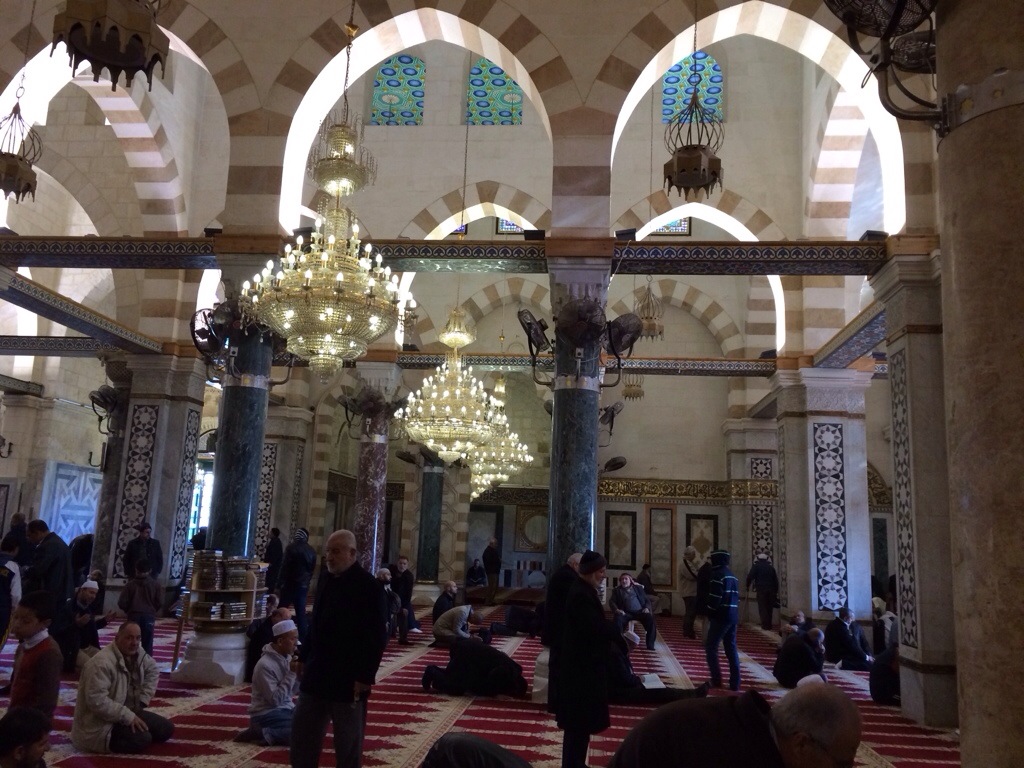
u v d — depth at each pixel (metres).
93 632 6.68
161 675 6.69
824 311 11.06
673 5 7.23
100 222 11.72
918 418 6.57
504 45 7.26
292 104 7.36
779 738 1.74
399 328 12.09
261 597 6.97
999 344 2.37
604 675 3.85
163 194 10.70
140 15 4.46
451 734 2.20
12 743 2.50
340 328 6.04
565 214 7.02
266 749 4.52
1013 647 2.22
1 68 7.46
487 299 15.65
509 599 16.22
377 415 11.82
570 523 6.75
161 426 11.20
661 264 7.24
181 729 4.93
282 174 7.27
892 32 2.79
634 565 15.59
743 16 7.21
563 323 6.80
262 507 14.81
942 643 6.12
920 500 6.42
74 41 4.60
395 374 11.91
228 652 6.57
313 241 6.50
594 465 6.87
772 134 11.36
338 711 3.33
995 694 2.24
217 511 7.21
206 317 7.34
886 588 15.48
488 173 11.75
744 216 11.19
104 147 11.89
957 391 2.47
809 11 7.04
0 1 7.55
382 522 11.77
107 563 11.29
